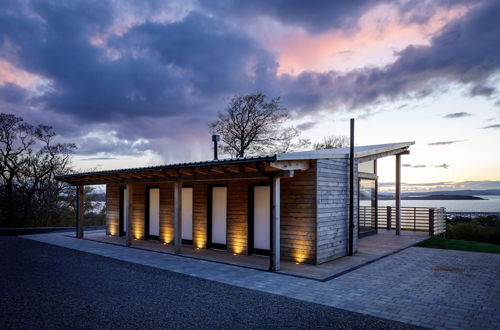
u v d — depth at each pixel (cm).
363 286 596
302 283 615
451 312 467
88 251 966
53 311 466
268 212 873
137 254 916
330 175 841
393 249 981
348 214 913
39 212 2012
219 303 503
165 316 448
